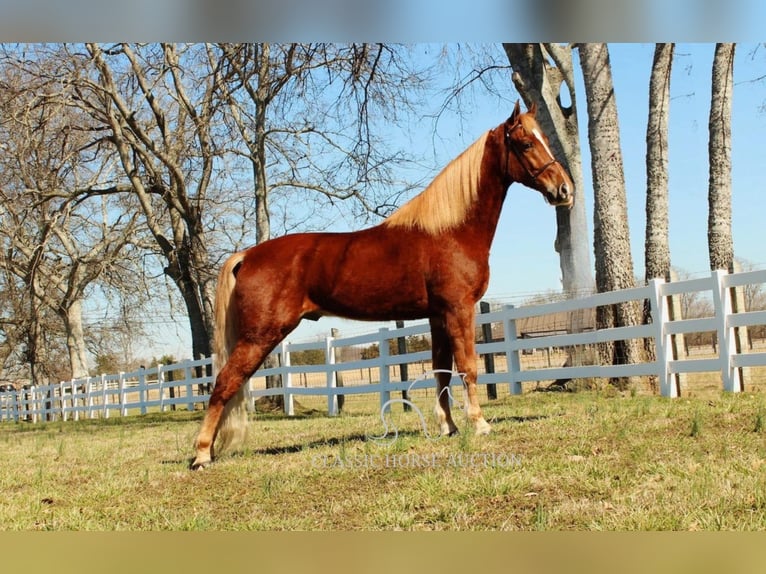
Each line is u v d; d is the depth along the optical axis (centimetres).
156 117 2083
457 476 525
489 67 1691
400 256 686
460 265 682
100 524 482
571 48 1570
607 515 414
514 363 1192
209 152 1886
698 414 668
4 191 2286
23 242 2730
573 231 1527
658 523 395
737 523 388
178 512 501
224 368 688
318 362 2598
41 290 3081
